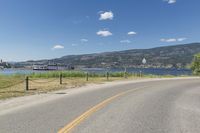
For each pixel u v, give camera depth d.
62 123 9.95
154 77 50.88
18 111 12.52
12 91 22.06
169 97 18.70
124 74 50.56
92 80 38.12
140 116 11.47
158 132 8.82
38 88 25.06
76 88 25.83
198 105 15.05
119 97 18.41
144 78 46.56
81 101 16.22
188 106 14.59
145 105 14.67
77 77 44.75
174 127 9.54
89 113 12.08
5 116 11.27
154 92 22.11
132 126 9.58
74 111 12.59
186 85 30.73
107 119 10.75
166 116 11.55
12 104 14.81
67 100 16.69
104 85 29.84
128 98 17.84
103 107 13.87
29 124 9.76
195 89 25.62
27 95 19.59
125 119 10.79
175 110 13.17
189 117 11.41
